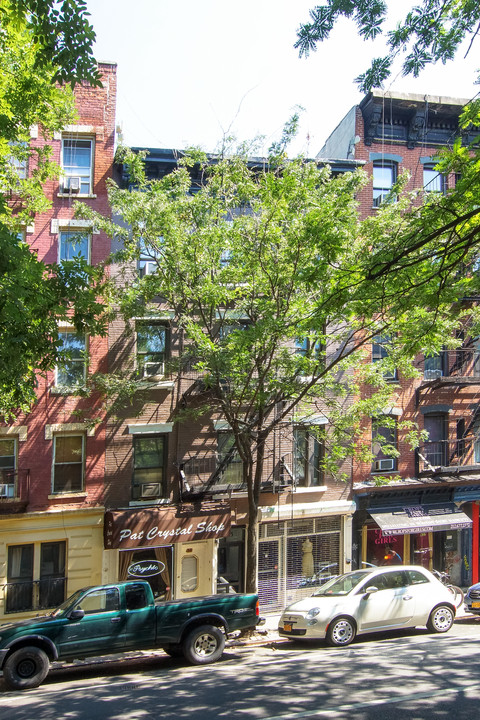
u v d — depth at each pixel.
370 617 14.31
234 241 14.59
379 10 8.77
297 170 14.12
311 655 12.93
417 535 22.45
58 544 18.33
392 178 22.81
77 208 16.00
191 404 19.22
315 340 14.39
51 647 12.16
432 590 15.25
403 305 9.61
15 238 9.20
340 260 12.71
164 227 14.75
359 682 10.16
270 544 20.45
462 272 10.68
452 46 9.06
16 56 12.12
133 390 16.08
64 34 8.07
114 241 19.03
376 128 22.53
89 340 18.61
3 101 12.43
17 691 11.62
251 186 14.20
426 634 15.03
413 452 22.02
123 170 19.75
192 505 18.95
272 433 19.98
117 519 17.70
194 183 20.12
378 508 21.61
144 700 9.77
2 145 12.72
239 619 13.70
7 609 17.58
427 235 8.66
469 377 21.34
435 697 9.11
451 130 23.30
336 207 12.83
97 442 18.61
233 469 20.16
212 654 13.24
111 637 12.56
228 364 14.45
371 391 21.31
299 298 14.30
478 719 8.06
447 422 22.58
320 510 20.62
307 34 9.19
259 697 9.48
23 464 17.94
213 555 19.52
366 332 16.78
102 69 19.52
